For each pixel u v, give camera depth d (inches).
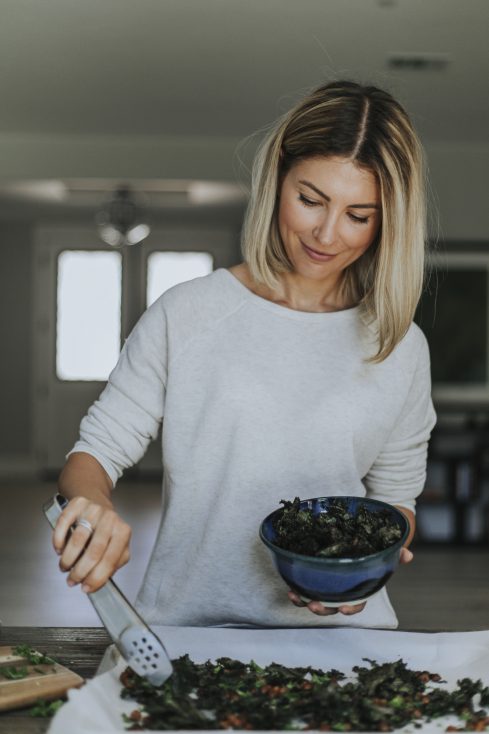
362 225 46.4
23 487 301.7
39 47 172.6
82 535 38.1
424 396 52.9
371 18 157.2
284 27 161.5
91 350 329.1
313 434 49.1
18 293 330.6
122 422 49.9
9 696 38.3
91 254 326.3
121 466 49.8
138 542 205.9
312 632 46.4
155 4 152.1
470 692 39.6
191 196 271.7
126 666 40.3
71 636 48.8
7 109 215.5
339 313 51.1
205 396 49.8
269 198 49.2
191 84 194.1
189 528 50.4
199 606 50.3
